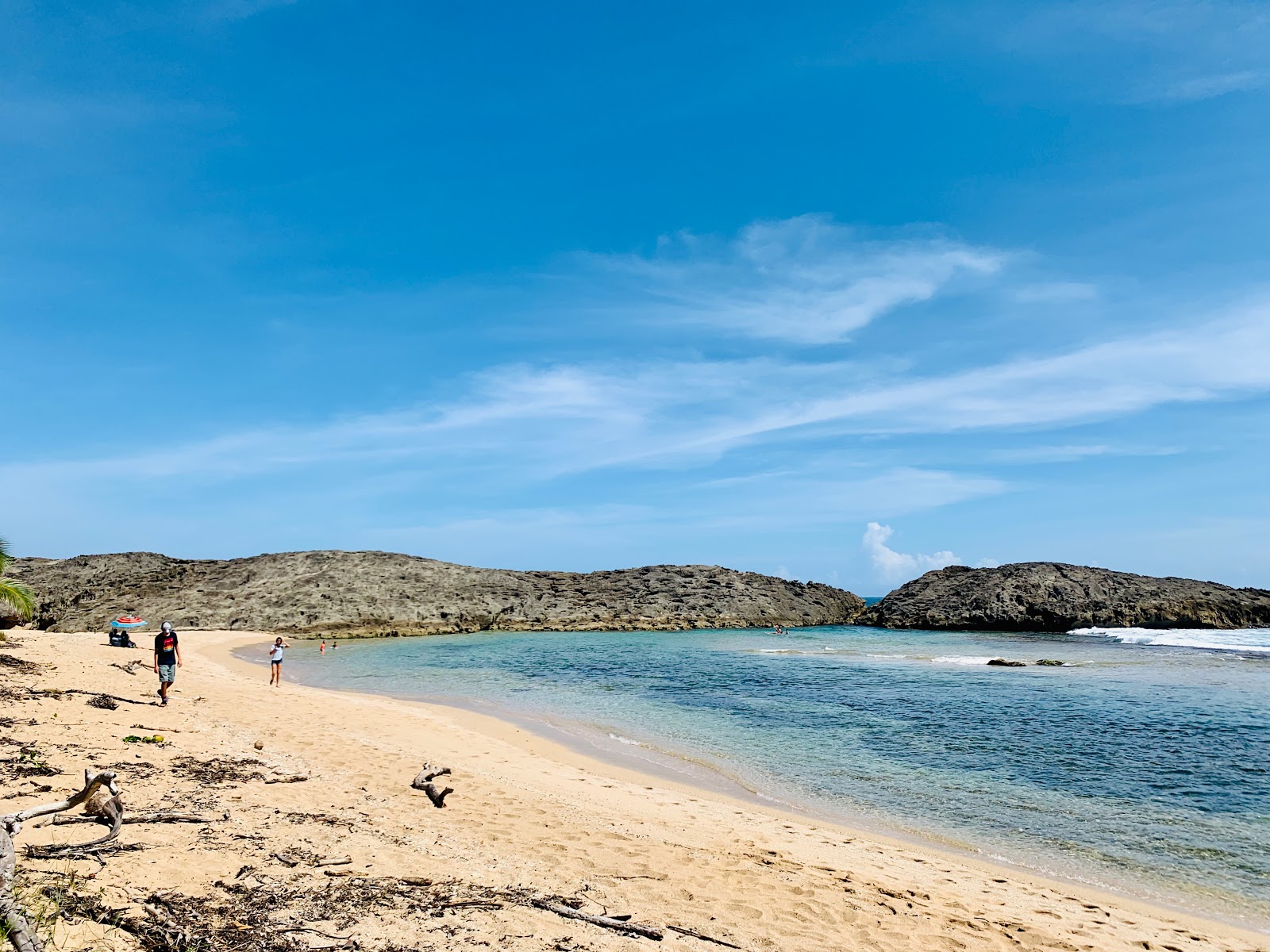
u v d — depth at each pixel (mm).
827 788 16828
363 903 7293
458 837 10359
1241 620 67562
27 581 78062
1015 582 78688
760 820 13930
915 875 11234
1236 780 17562
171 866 7473
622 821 12555
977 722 24828
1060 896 10875
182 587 79875
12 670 19172
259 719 18484
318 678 37094
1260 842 13516
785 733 22922
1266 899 11094
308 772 13258
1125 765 18984
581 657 50781
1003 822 14555
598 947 7039
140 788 10367
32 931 5129
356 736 17844
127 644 38156
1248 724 24250
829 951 7934
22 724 13242
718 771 18141
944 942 8578
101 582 80125
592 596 93625
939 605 81812
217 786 11117
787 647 59938
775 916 8758
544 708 27500
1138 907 10664
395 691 32281
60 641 33250
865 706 28234
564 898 8367
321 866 8211
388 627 75875
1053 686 33844
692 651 56344
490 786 13906
